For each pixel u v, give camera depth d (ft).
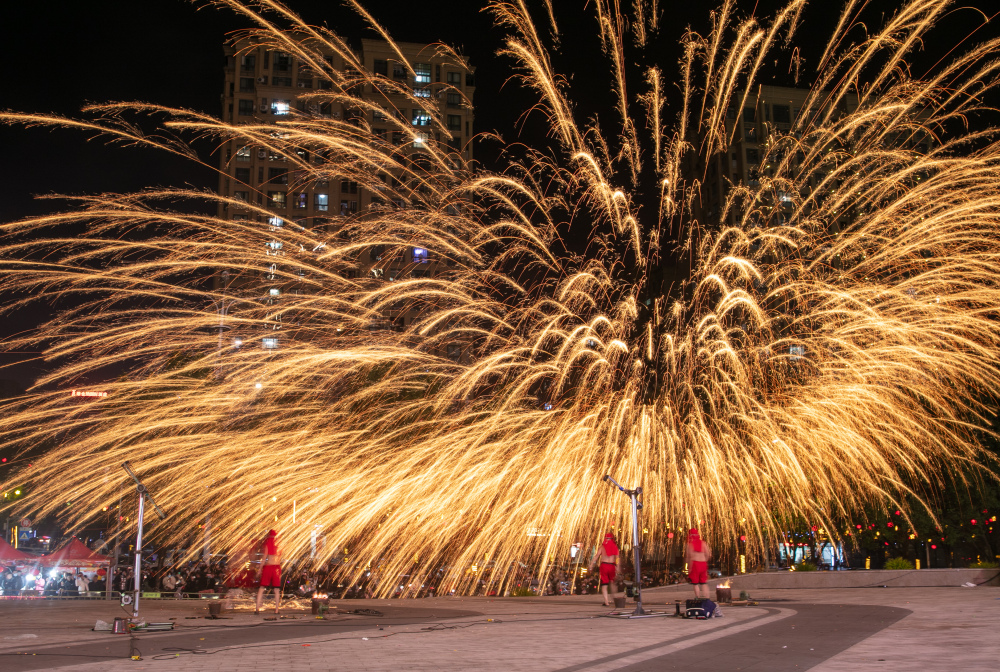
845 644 38.68
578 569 114.21
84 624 56.08
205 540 140.05
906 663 31.91
